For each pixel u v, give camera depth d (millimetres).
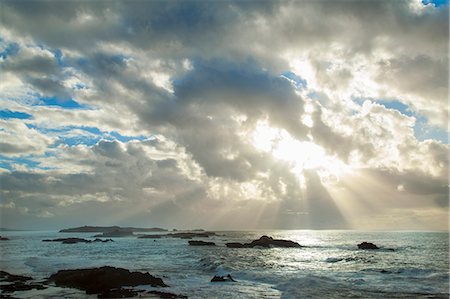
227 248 88125
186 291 29594
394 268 42625
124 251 77562
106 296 27562
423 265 47781
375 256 62906
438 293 27734
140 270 43062
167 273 40312
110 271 33656
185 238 154250
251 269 43250
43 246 97438
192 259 58219
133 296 27547
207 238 153625
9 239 141125
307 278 33969
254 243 94375
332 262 52625
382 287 30172
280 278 35125
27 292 30109
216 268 42781
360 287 30234
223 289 30422
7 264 50938
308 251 76812
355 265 48062
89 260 56688
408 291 28547
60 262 53344
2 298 27656
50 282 34625
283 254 68562
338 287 30297
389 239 144250
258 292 29031
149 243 113688
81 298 27516
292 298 26406
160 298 26891
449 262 51875
